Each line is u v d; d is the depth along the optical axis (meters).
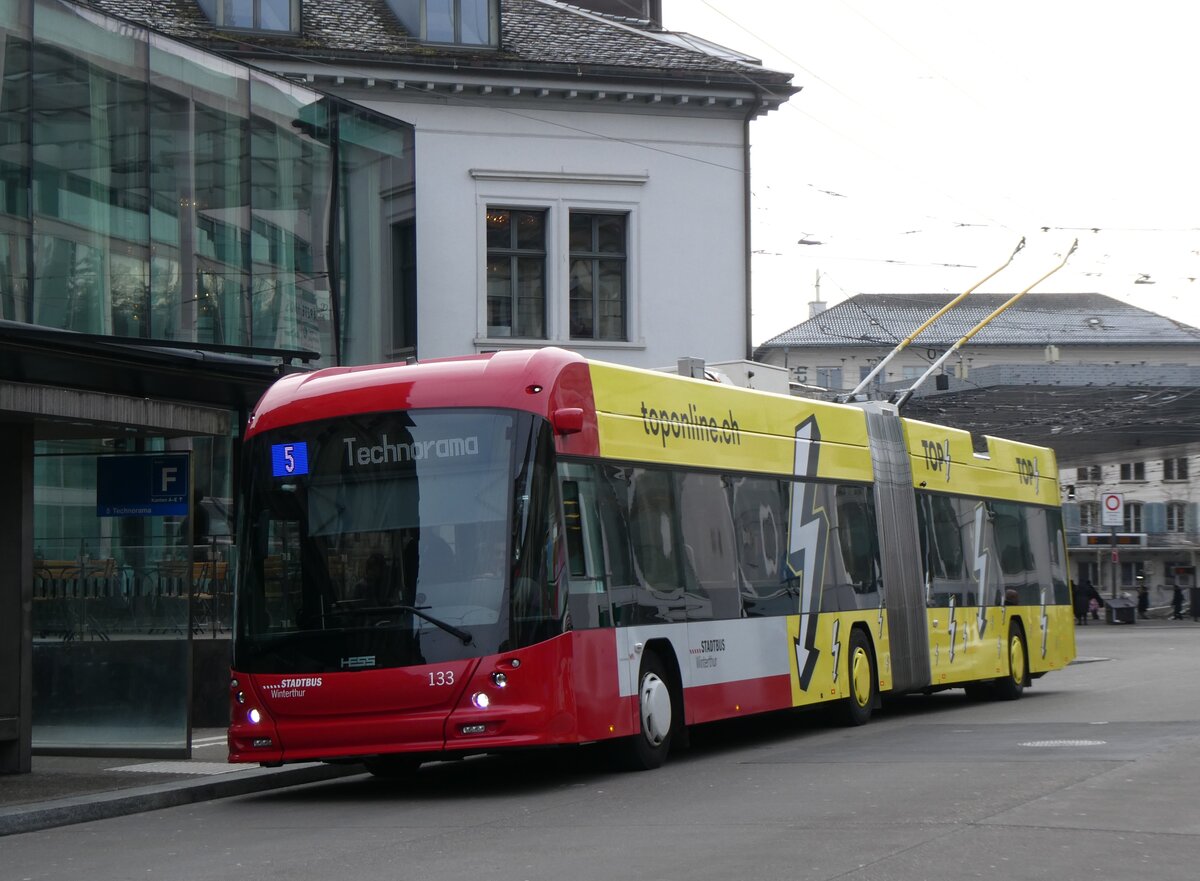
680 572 14.08
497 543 11.85
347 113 23.94
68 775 13.94
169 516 15.52
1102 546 64.12
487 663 11.63
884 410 19.39
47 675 15.69
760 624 15.46
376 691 11.77
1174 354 98.19
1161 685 23.62
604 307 28.92
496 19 28.06
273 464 12.51
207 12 26.61
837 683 17.08
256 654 12.17
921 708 20.81
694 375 16.47
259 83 21.81
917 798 10.37
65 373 14.68
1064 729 15.77
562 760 14.91
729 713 14.66
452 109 27.66
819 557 17.00
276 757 12.05
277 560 12.30
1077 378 49.69
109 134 19.27
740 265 29.31
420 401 12.27
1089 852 8.09
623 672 12.88
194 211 20.55
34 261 18.14
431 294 27.30
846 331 94.81
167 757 15.24
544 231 28.50
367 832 10.06
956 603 20.58
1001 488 22.75
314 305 22.84
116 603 15.56
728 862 8.00
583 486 12.67
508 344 27.89
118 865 9.13
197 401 17.45
